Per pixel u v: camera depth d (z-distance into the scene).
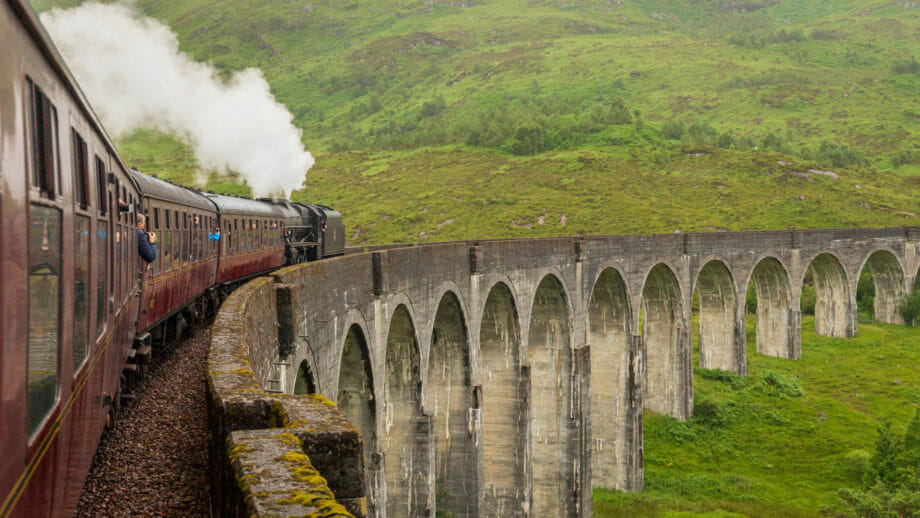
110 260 10.49
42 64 5.79
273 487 4.48
